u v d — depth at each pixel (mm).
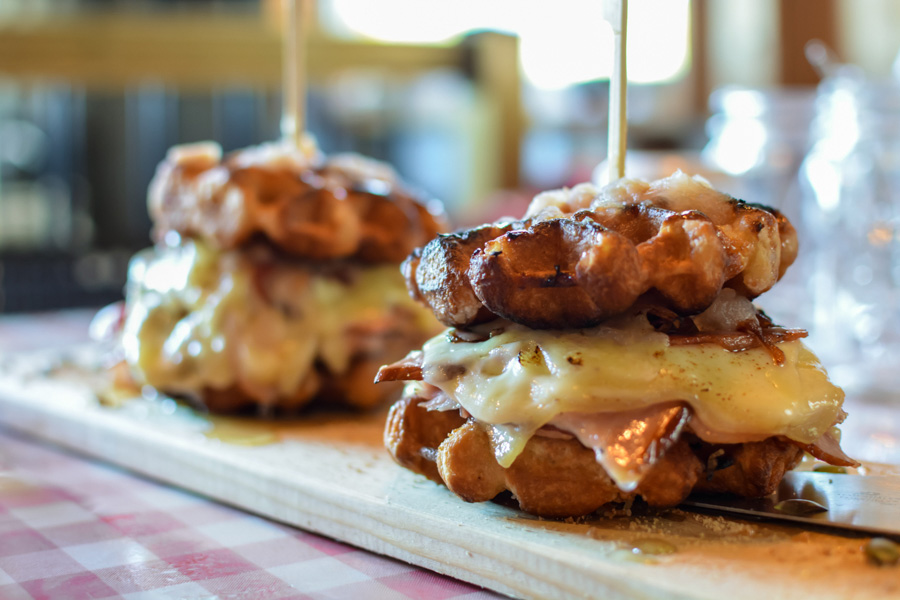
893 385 469
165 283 455
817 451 317
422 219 460
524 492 316
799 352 326
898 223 508
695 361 313
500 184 972
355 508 333
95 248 955
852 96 515
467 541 309
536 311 313
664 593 276
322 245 430
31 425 448
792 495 323
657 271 309
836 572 283
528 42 1134
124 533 344
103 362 510
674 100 1171
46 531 345
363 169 472
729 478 321
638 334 315
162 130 979
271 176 433
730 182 634
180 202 448
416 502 328
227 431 409
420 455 338
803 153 601
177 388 436
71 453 430
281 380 425
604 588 285
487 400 317
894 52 979
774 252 324
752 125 604
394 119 1080
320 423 424
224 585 309
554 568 293
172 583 310
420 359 337
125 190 968
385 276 449
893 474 344
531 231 316
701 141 1083
